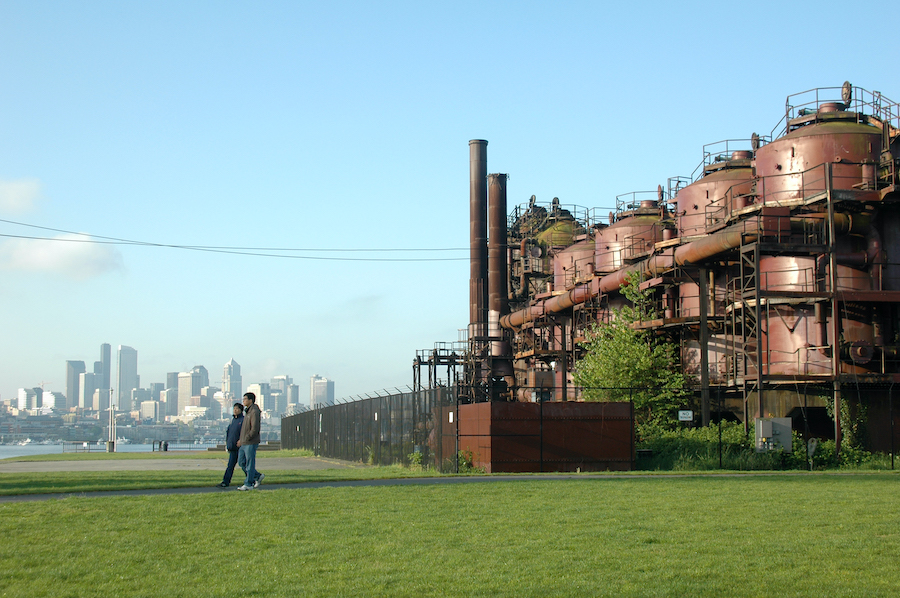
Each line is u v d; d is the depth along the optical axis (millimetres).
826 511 20094
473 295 84750
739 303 47500
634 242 66000
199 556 14602
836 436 42125
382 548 15305
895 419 44812
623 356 49656
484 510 20328
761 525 17875
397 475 33219
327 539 16281
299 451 85125
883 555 14578
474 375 76188
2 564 13930
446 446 41688
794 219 45188
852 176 45250
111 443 100375
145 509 20312
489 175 86562
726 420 51312
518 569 13523
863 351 43500
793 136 46625
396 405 50562
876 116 47969
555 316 75125
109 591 12141
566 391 65875
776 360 46188
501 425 37188
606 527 17641
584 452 37719
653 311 54969
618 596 11812
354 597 11805
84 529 17344
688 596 11805
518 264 92125
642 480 29188
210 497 23000
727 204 53438
